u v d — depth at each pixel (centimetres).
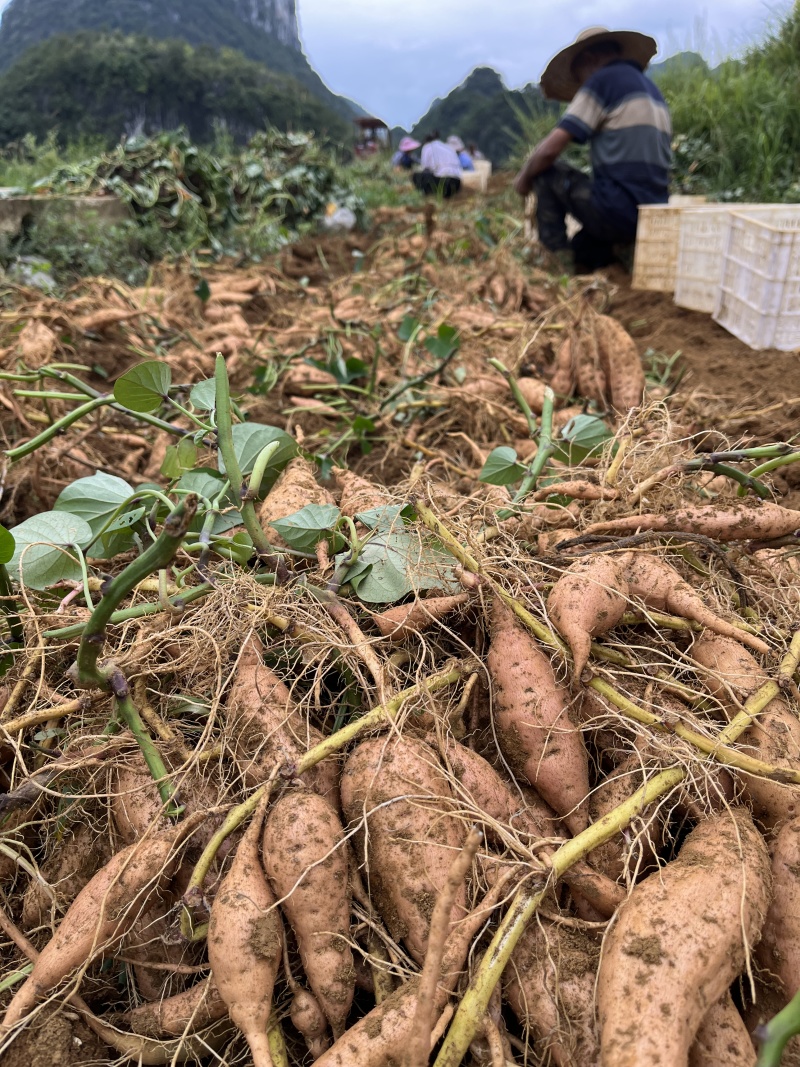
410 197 1186
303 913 107
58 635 145
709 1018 97
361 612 152
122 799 127
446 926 87
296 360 380
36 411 309
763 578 166
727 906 99
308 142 985
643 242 567
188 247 679
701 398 327
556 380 302
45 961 110
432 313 432
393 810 113
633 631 149
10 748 143
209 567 165
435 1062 96
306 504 171
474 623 146
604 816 114
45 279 527
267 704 128
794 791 117
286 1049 108
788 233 386
